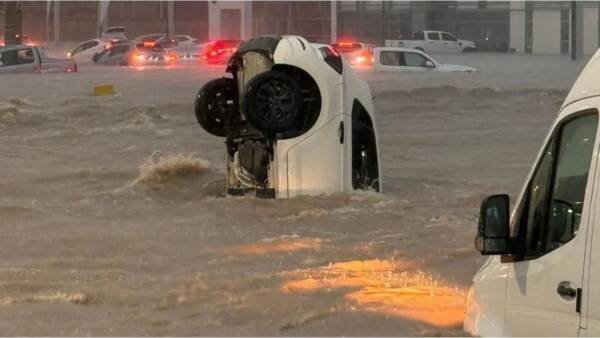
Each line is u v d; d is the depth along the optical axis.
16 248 33.72
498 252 15.23
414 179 51.78
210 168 50.59
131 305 25.61
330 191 42.47
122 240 35.34
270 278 28.81
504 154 61.88
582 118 14.52
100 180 50.00
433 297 26.14
